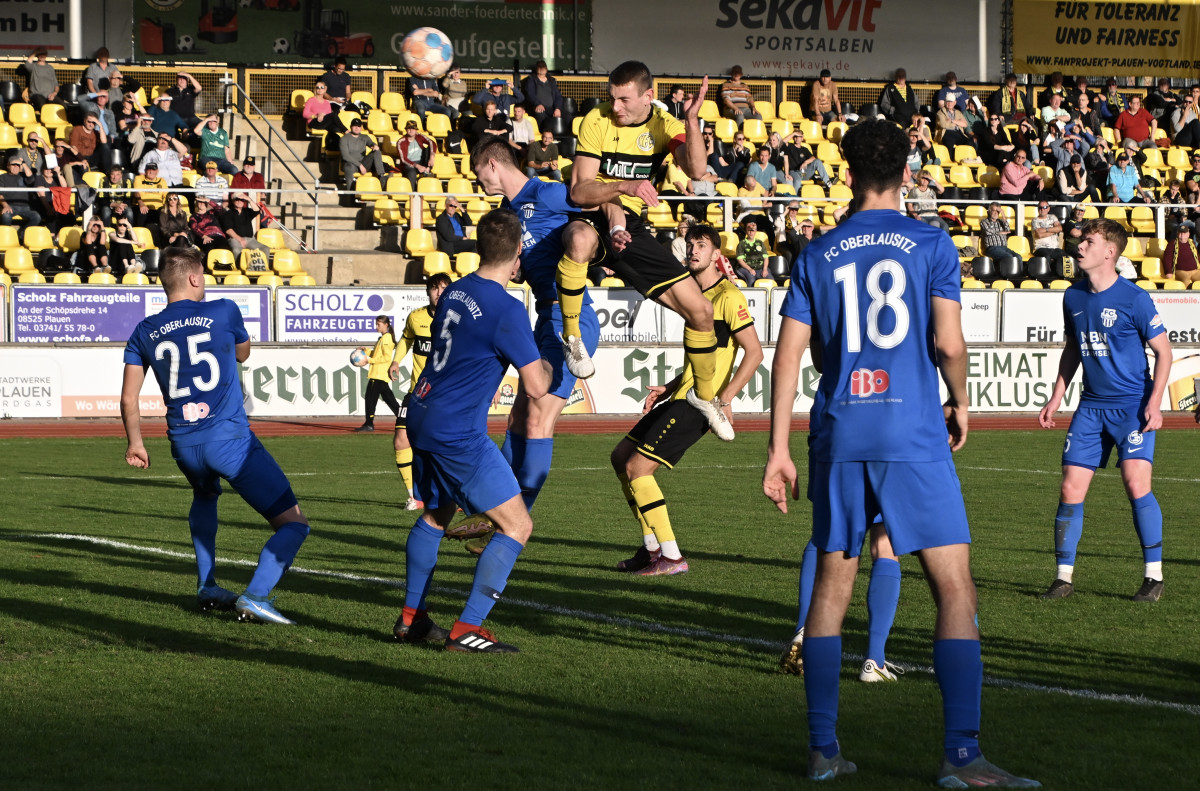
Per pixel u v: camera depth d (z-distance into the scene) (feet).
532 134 145.07
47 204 124.26
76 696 26.22
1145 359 38.65
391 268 131.54
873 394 20.98
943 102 161.17
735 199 130.31
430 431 30.53
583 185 36.70
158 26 153.58
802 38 168.55
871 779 20.94
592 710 25.45
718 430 41.47
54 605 35.76
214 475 34.60
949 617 20.68
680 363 123.24
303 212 139.54
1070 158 152.87
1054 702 26.11
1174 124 169.27
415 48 148.36
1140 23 173.99
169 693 26.50
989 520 55.83
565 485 69.62
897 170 21.63
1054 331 130.31
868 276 21.13
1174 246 141.49
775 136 146.00
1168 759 22.15
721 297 43.34
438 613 35.55
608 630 33.40
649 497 42.24
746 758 22.22
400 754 22.34
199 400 34.19
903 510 20.80
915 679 28.35
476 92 159.22
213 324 34.58
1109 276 39.29
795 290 21.75
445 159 146.20
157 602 36.45
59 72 147.64
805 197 141.59
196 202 126.00
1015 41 171.94
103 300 115.44
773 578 41.47
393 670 28.76
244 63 152.97
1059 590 38.52
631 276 38.88
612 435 104.12
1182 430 110.93
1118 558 45.91
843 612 21.47
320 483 70.59
